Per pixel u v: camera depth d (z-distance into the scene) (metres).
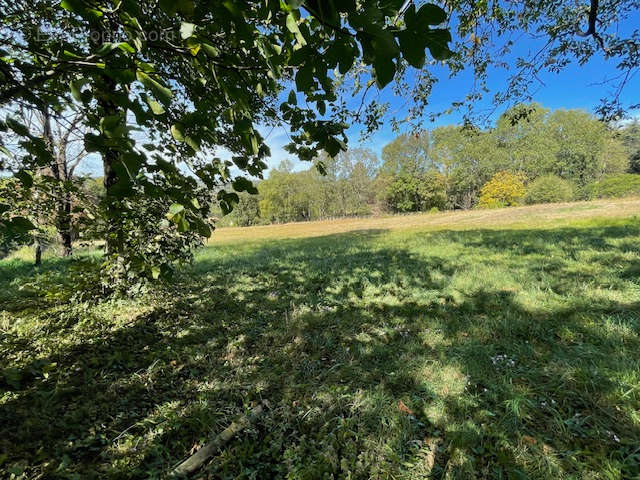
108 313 4.14
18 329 3.61
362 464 1.88
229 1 0.64
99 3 0.65
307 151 1.41
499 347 3.18
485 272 5.88
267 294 5.45
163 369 2.97
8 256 9.49
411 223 26.14
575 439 1.98
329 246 12.73
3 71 0.75
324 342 3.52
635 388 2.30
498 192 41.31
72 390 2.57
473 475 1.75
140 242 3.04
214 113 1.09
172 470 1.85
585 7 3.24
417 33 0.47
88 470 1.86
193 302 4.95
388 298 4.86
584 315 3.62
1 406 2.32
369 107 3.26
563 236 9.59
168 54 1.01
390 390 2.58
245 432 2.15
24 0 1.17
